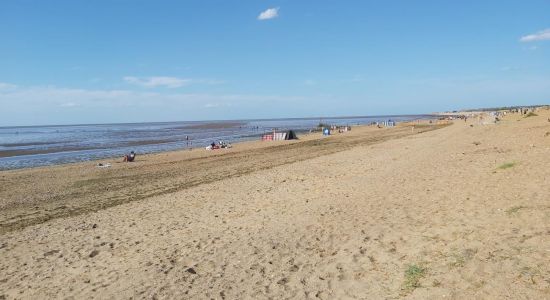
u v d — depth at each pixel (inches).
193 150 1555.1
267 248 335.0
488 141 958.4
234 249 340.5
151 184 767.1
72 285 294.5
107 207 577.9
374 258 283.6
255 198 547.2
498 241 266.4
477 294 206.8
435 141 1189.7
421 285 229.3
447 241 286.4
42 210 585.6
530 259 231.6
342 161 869.2
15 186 815.7
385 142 1402.6
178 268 308.8
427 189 472.4
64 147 1921.8
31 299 276.1
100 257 351.9
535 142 797.9
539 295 194.5
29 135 3634.4
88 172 987.3
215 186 676.1
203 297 255.6
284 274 279.1
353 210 423.2
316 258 301.3
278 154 1224.8
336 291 244.4
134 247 371.9
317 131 2883.9
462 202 384.2
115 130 4808.1
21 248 396.5
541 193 363.9
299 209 456.8
